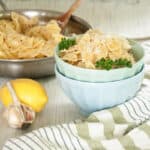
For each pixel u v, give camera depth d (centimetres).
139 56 92
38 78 105
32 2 161
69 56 88
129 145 80
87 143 79
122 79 85
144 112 89
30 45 106
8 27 114
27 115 88
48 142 79
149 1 164
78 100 88
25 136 80
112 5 160
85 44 89
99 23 142
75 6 122
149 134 82
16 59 101
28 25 120
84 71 84
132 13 152
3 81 103
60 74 88
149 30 136
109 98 87
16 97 89
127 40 95
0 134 86
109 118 86
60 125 84
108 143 80
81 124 84
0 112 93
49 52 104
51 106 96
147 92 96
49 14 126
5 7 135
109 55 87
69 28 123
